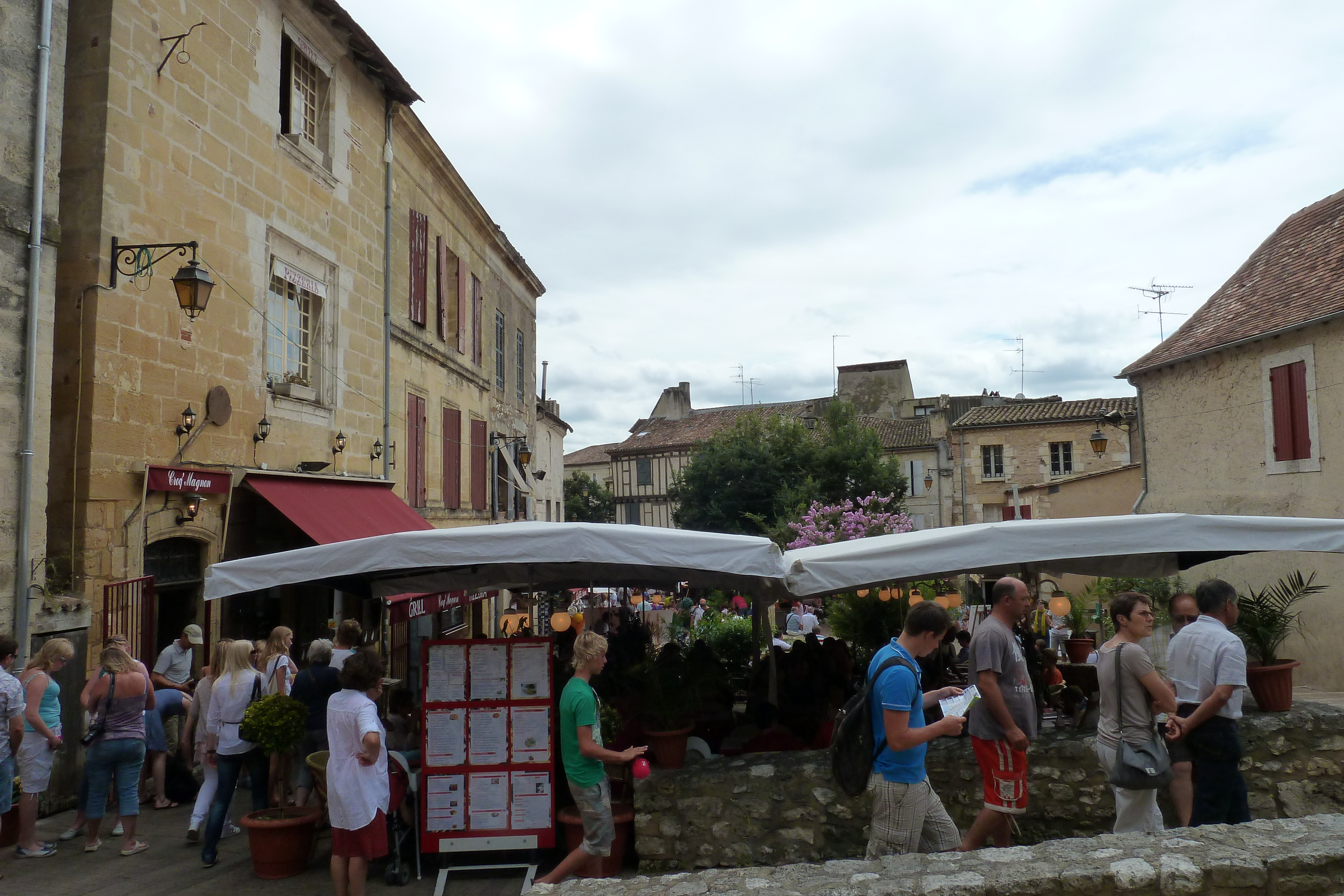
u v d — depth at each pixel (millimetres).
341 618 11648
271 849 5695
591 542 5441
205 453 8961
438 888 5457
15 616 6773
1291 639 13672
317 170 11289
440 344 16234
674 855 5566
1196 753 5102
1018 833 5570
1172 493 17266
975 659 4883
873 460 32750
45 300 7156
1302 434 13836
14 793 6375
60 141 7348
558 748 6031
